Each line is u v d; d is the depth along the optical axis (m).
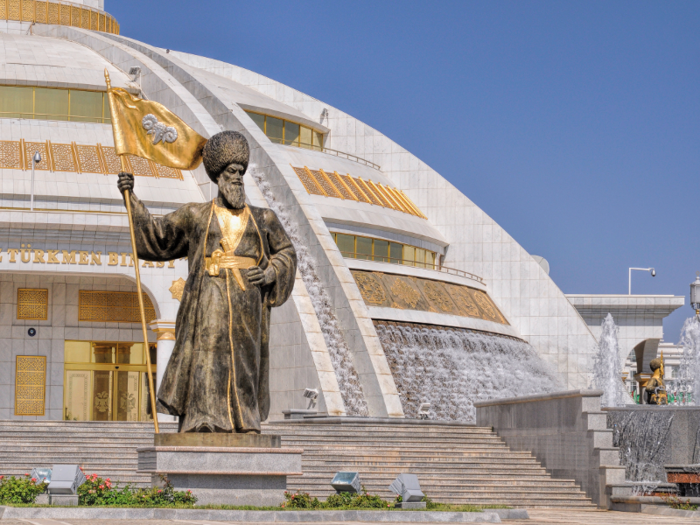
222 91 47.97
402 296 44.97
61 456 21.97
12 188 36.66
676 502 20.62
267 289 16.95
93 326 38.81
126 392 38.97
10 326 37.91
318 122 55.06
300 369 34.19
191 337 16.31
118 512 14.55
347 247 46.69
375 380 34.34
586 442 23.22
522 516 18.42
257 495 15.89
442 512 16.25
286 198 39.59
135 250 16.84
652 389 34.72
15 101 42.44
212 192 38.38
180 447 15.56
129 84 42.31
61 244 33.94
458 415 43.00
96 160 39.19
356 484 17.61
